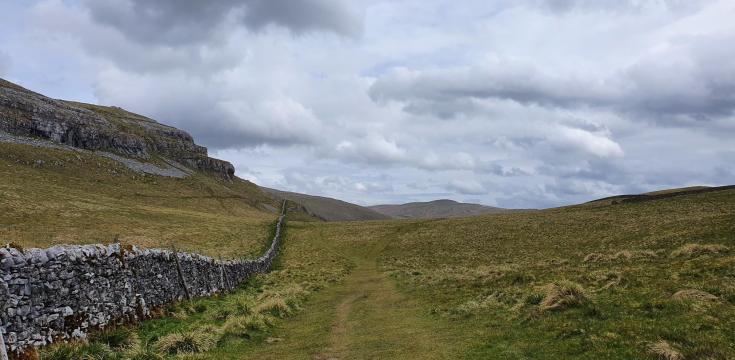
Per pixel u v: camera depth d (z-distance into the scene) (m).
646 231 52.84
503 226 84.19
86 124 192.62
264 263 49.47
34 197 90.88
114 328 15.74
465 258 54.34
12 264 11.73
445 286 28.14
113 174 163.62
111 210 97.25
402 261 58.50
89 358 12.12
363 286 35.03
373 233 98.56
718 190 94.06
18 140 154.38
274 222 123.06
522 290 20.56
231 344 15.35
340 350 14.79
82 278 14.59
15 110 172.25
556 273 26.03
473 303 19.73
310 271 47.72
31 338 12.06
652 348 10.46
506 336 14.09
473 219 105.44
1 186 93.12
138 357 12.77
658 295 15.52
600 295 17.23
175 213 113.75
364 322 19.62
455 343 14.26
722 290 14.72
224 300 26.08
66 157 157.38
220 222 108.44
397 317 20.27
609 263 27.91
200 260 26.64
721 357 9.55
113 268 16.53
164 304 20.47
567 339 12.67
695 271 18.58
